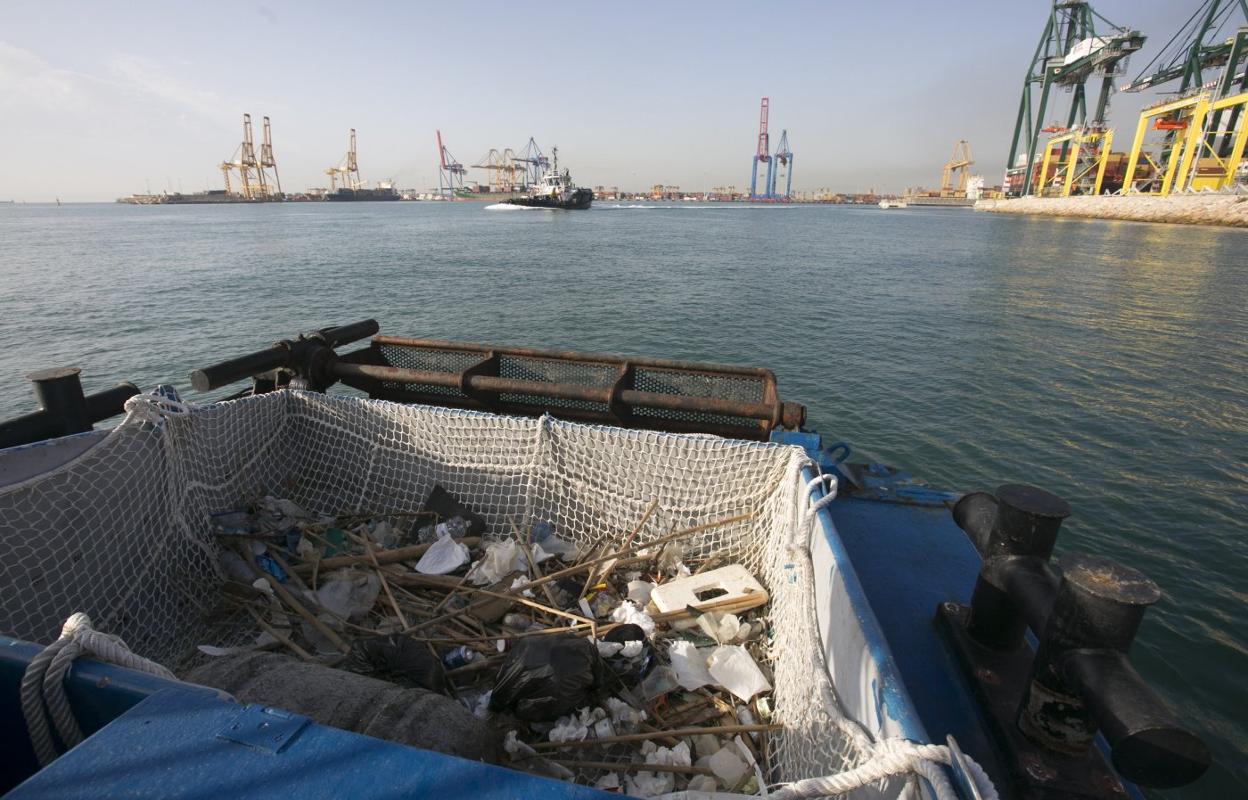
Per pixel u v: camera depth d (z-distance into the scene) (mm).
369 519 4621
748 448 4105
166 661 3418
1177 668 6332
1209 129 72625
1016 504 2395
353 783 1146
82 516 3309
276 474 4902
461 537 4375
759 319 22859
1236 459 10953
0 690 1578
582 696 3025
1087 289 28656
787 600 3242
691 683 3221
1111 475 10492
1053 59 107125
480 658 3361
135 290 27609
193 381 4523
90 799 1120
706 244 55500
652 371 5535
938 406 13828
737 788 2715
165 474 3789
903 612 3211
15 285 28750
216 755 1197
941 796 1386
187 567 3859
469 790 1134
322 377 5582
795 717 2613
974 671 2551
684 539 4297
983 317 22906
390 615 3723
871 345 19125
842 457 4945
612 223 91625
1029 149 119812
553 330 21141
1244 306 24125
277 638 3426
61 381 4023
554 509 4590
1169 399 13891
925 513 4262
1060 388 14781
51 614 3146
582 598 3842
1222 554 8242
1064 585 1877
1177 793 5004
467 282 31172
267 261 39438
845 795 2031
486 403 5484
